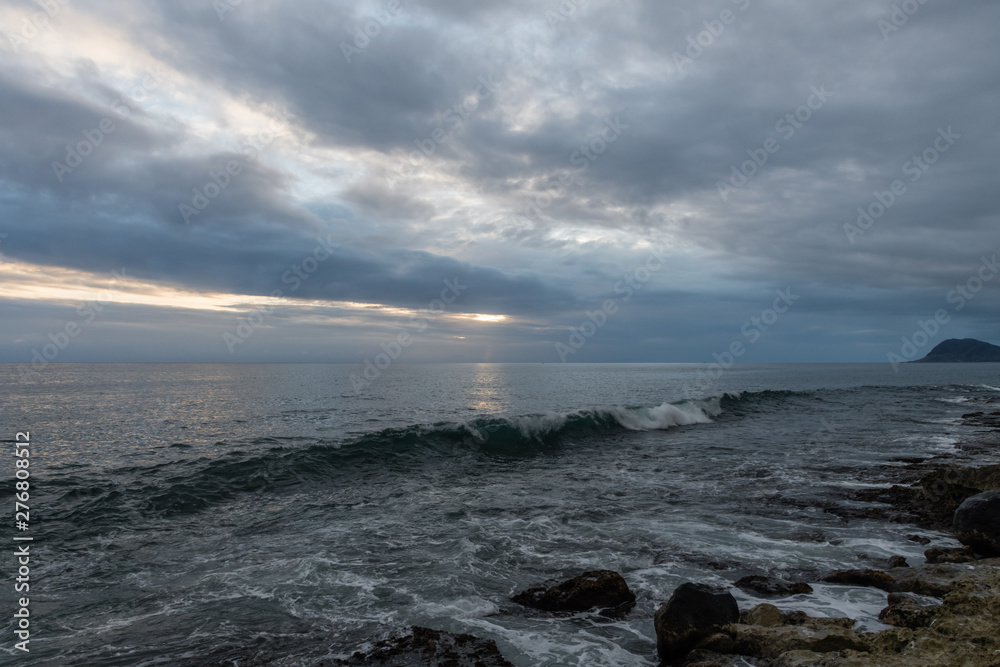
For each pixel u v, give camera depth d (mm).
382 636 5875
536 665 5324
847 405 37594
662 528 10047
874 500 12148
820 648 4895
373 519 10852
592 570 7508
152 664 5379
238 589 7344
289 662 5332
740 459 17812
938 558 8047
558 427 22188
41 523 10164
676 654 5383
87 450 18172
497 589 7344
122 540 9477
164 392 48500
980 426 26109
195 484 12789
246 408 34250
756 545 9086
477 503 12102
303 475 14414
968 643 4719
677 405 29094
